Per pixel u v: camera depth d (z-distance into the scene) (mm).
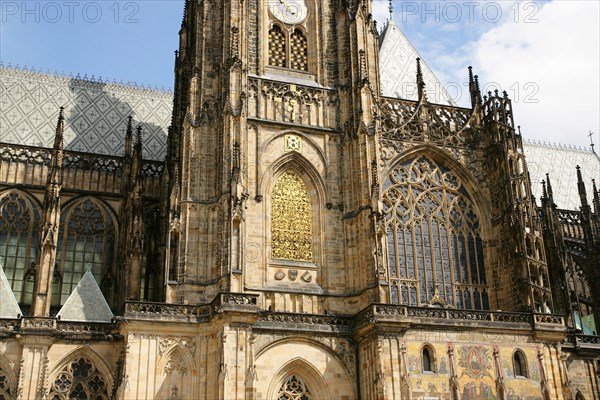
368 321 97562
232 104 106875
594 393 116438
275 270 106000
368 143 111375
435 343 101000
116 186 135250
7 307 109000
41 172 132250
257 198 107438
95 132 146875
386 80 130500
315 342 100812
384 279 102812
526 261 112000
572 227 148000
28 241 127312
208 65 112750
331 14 124062
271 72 117875
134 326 93375
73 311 109625
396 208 116250
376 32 123375
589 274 132875
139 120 153375
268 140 111625
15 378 99438
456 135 123125
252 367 92000
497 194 120188
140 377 91688
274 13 122562
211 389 92250
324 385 99312
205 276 101000
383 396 94562
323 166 113500
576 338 118688
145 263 127188
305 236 109938
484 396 100688
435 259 115562
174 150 127500
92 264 128875
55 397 100188
